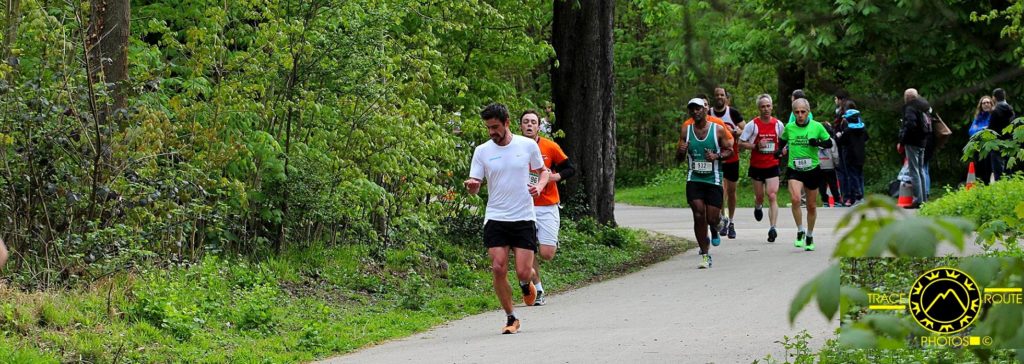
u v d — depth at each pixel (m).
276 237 14.53
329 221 15.01
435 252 16.77
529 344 9.95
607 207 21.28
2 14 12.36
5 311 9.34
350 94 14.73
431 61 17.12
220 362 9.52
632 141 54.16
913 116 25.11
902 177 26.02
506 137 11.16
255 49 13.91
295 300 12.78
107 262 11.09
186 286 11.79
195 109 13.14
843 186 27.53
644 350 9.21
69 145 11.49
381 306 13.29
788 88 32.44
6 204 11.11
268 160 13.96
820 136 17.48
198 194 12.81
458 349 9.95
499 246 11.05
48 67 11.55
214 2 15.09
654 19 28.86
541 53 19.72
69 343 9.10
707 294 13.23
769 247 18.20
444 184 17.78
